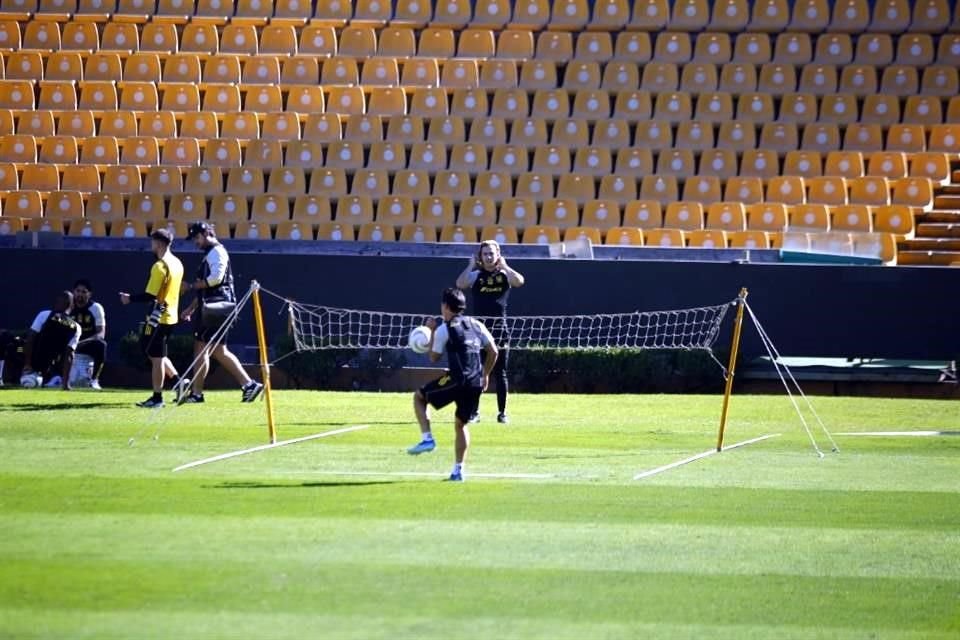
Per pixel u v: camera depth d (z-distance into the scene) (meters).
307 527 37.78
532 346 79.56
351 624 29.44
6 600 30.78
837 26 110.56
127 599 30.97
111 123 103.75
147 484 43.16
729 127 102.44
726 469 48.31
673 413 65.06
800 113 103.88
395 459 48.88
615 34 111.62
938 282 79.19
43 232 83.00
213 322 63.59
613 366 77.62
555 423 60.22
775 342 79.62
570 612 30.69
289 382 78.75
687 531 38.31
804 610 31.31
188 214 95.38
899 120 104.31
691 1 111.25
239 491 42.34
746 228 94.06
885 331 79.44
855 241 86.31
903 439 57.00
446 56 109.62
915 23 110.12
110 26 110.94
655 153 101.62
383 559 34.62
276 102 105.38
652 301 80.06
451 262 80.50
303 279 80.75
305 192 97.62
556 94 104.44
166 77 108.50
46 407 61.31
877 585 33.44
